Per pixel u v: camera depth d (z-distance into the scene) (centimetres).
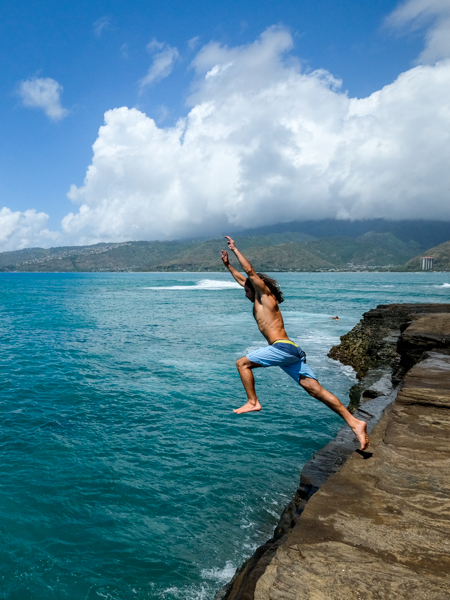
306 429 1029
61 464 838
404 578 238
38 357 1853
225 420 1085
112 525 647
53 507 689
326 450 686
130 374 1553
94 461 852
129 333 2592
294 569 250
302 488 591
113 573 551
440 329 1230
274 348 372
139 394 1304
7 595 511
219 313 3909
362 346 1872
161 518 667
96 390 1345
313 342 2305
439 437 467
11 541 605
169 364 1719
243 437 979
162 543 609
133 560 575
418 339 1131
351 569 248
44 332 2631
